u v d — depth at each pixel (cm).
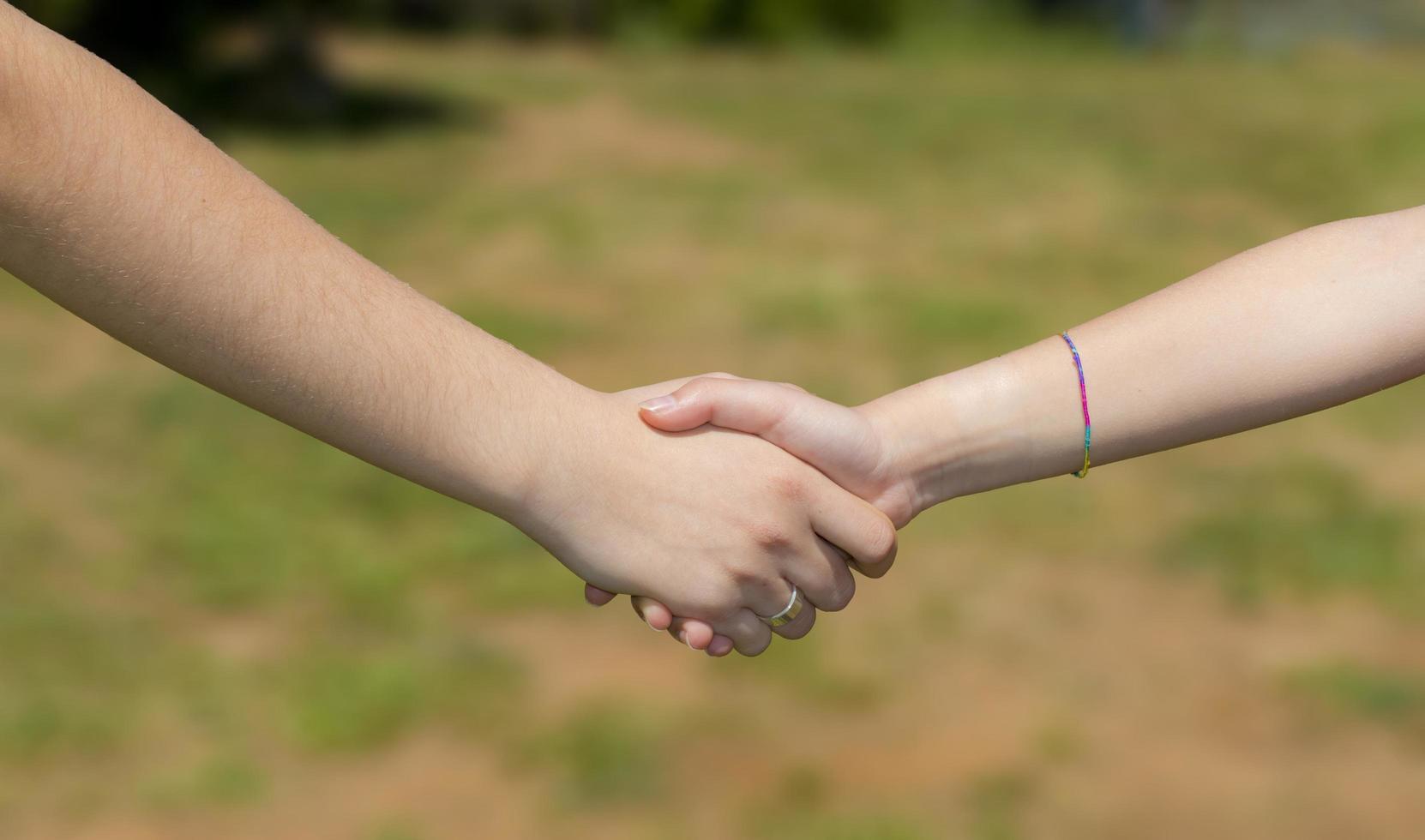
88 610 376
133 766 312
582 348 625
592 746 321
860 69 1730
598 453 162
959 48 1914
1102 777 311
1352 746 325
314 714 332
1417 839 290
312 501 451
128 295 126
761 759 317
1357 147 1208
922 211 939
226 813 296
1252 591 403
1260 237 896
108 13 1259
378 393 141
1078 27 1989
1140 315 164
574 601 390
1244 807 301
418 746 321
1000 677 353
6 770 308
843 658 361
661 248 815
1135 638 375
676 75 1596
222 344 131
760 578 173
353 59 1566
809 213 921
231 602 385
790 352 625
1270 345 155
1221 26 2094
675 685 348
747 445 171
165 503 446
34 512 434
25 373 563
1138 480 484
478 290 717
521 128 1206
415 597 391
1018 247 847
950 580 405
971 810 298
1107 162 1133
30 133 119
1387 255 154
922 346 637
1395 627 384
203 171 129
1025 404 169
